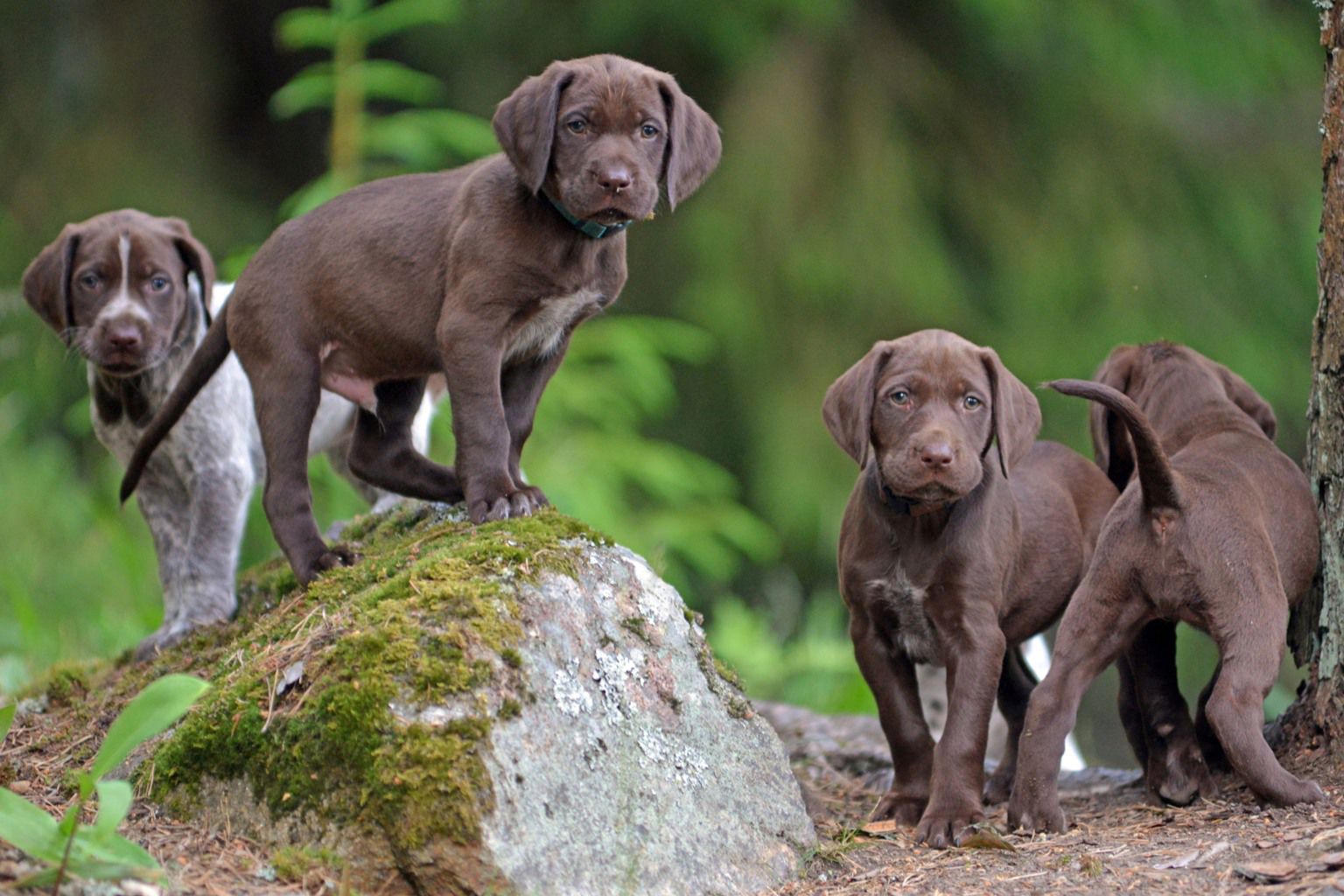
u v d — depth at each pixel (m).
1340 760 8.70
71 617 16.58
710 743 8.09
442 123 17.88
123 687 9.65
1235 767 8.25
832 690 17.08
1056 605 10.05
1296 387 24.67
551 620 7.82
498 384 8.84
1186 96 27.22
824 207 24.03
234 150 28.22
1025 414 9.15
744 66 24.70
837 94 24.81
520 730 7.36
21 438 21.33
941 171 25.11
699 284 23.38
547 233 8.80
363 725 7.23
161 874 6.66
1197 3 25.81
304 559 9.22
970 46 25.80
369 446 10.08
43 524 18.77
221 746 7.61
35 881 6.34
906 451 8.77
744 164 24.09
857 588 9.33
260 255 9.54
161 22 27.75
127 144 26.25
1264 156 26.36
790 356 23.52
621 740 7.73
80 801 6.59
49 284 11.71
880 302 23.80
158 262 11.62
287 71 28.75
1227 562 8.43
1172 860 7.48
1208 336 24.06
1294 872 7.06
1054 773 8.58
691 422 23.98
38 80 26.50
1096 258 24.50
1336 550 8.92
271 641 8.41
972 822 8.42
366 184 9.68
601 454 19.47
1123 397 8.32
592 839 7.34
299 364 9.34
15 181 25.34
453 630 7.50
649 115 8.99
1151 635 9.20
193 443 11.68
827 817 9.38
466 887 6.98
